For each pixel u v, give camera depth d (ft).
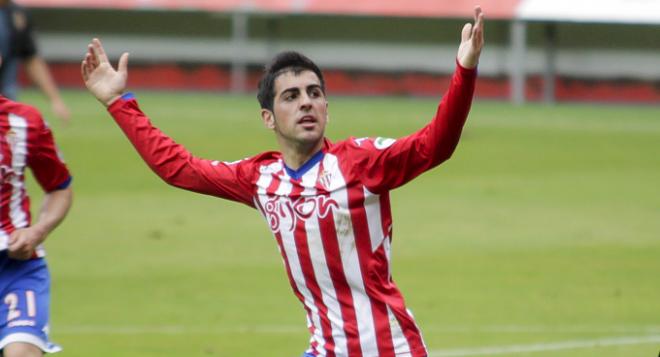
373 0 327.47
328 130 237.25
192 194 173.88
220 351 99.25
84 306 114.83
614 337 103.35
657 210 162.30
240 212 162.20
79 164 196.95
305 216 64.44
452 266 131.54
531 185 180.96
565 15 311.47
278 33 338.95
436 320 109.70
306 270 65.31
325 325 65.41
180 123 249.55
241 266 132.05
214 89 340.80
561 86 323.57
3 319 68.85
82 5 332.19
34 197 163.43
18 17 153.17
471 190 176.55
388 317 64.28
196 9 330.13
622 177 189.06
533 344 101.09
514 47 316.81
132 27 342.85
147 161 68.49
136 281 124.88
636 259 134.41
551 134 239.09
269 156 67.26
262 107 66.18
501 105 307.58
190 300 117.39
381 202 63.72
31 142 69.77
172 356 97.55
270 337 104.12
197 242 143.74
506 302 116.16
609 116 278.46
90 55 69.05
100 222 153.89
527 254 136.98
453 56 329.72
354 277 64.18
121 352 98.68
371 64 333.42
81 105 285.43
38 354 68.49
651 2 315.99
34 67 155.12
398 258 135.54
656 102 319.06
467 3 321.93
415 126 246.88
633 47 319.47
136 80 343.26
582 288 121.60
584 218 157.17
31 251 69.15
